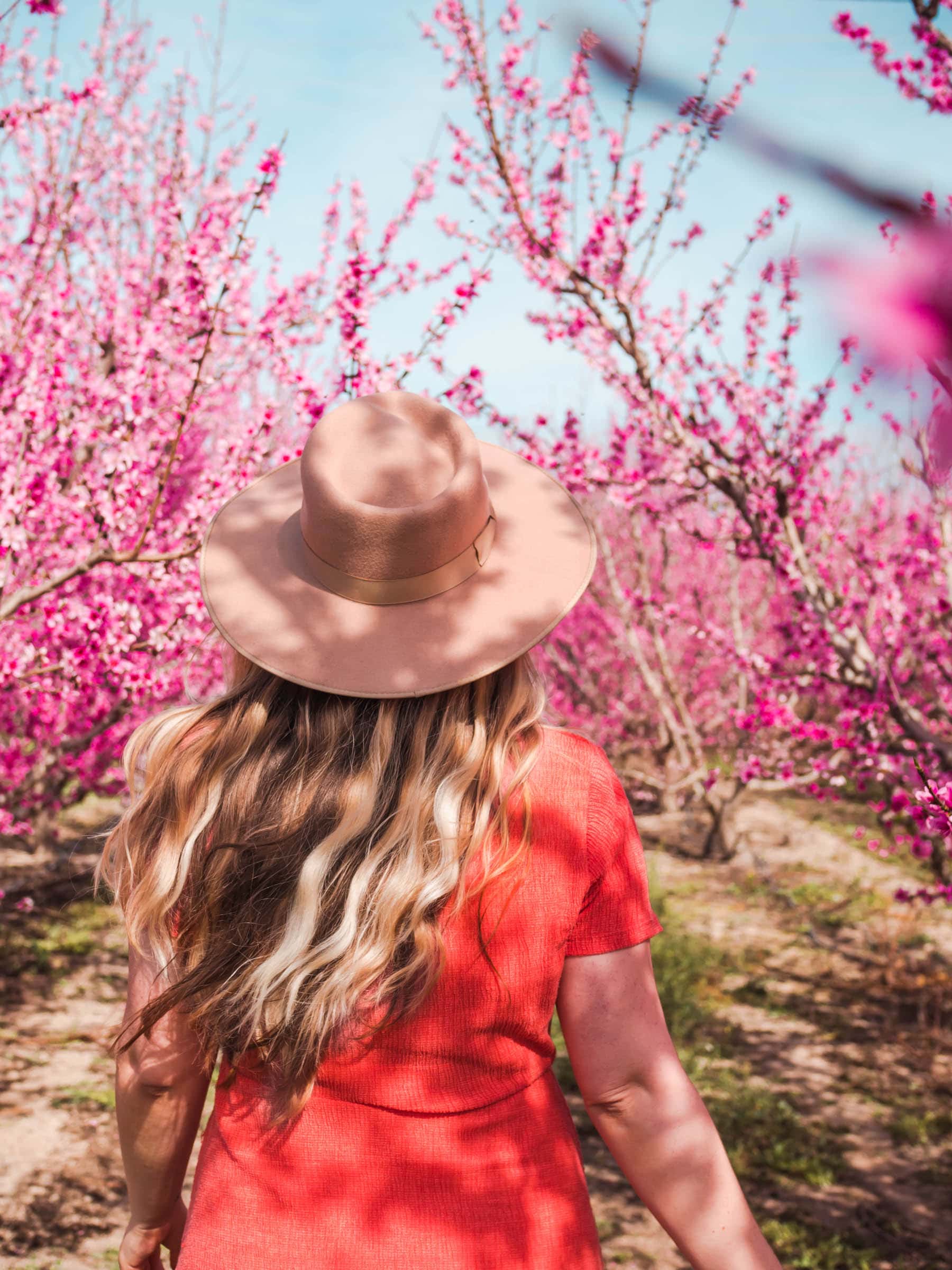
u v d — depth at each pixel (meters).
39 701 6.49
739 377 6.02
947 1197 5.05
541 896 1.13
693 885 10.96
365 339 4.36
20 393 5.04
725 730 13.44
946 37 2.61
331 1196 1.10
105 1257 4.27
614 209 5.57
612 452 6.46
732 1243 1.14
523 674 1.23
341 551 1.21
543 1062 1.19
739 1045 6.96
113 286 6.48
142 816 1.23
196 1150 5.41
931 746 4.02
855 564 6.76
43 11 3.10
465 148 5.75
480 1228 1.09
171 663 5.38
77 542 5.44
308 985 1.08
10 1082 5.89
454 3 4.99
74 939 8.49
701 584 13.48
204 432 6.90
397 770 1.14
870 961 8.60
